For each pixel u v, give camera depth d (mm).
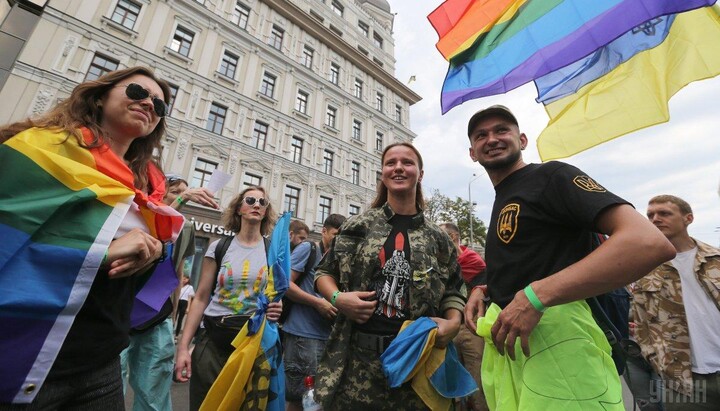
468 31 2586
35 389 882
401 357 1367
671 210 2246
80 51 11531
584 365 987
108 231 1033
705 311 2051
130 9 13102
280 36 17875
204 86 14203
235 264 2324
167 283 1780
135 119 1277
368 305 1471
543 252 1144
